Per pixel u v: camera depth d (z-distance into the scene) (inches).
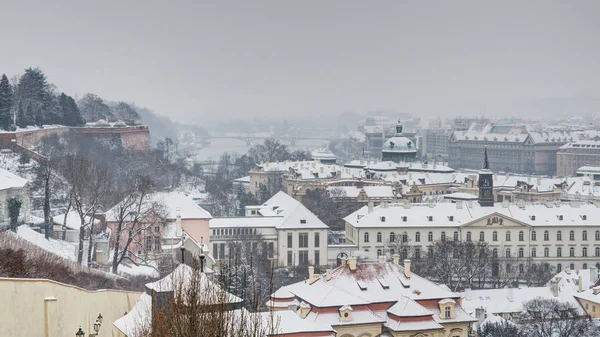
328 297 7347.4
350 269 7819.9
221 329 2945.4
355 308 7303.2
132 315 3934.5
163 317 3061.0
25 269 5260.8
